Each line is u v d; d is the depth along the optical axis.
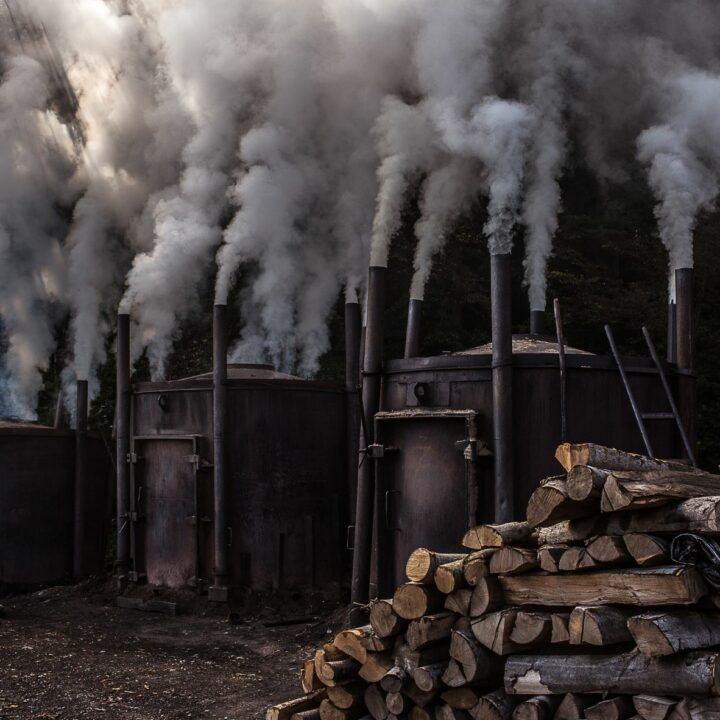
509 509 7.52
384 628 4.38
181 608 10.39
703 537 3.71
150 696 6.64
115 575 11.45
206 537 10.59
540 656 4.04
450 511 7.83
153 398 11.16
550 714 3.94
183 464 10.80
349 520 11.20
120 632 9.23
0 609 9.93
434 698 4.27
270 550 10.59
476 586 4.21
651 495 3.76
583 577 3.97
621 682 3.76
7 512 12.45
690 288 8.55
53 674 7.21
